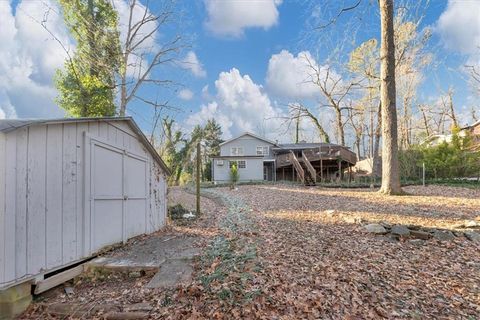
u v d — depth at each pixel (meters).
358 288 3.72
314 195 12.59
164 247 5.50
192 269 4.30
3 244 3.30
